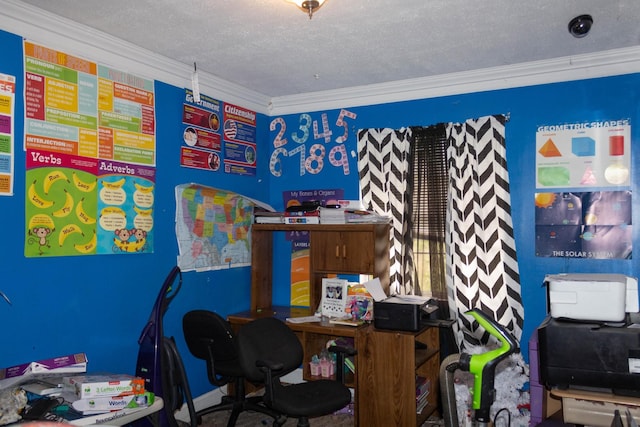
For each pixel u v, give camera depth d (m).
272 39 2.87
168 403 2.61
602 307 2.19
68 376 2.38
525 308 3.36
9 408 2.02
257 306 4.00
